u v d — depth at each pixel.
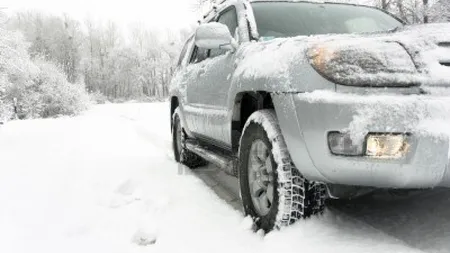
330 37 2.57
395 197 3.22
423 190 2.98
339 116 2.23
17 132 10.29
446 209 2.97
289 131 2.49
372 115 2.17
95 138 8.30
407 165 2.13
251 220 2.94
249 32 3.48
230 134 3.40
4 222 3.24
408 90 2.21
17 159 5.96
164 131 9.59
